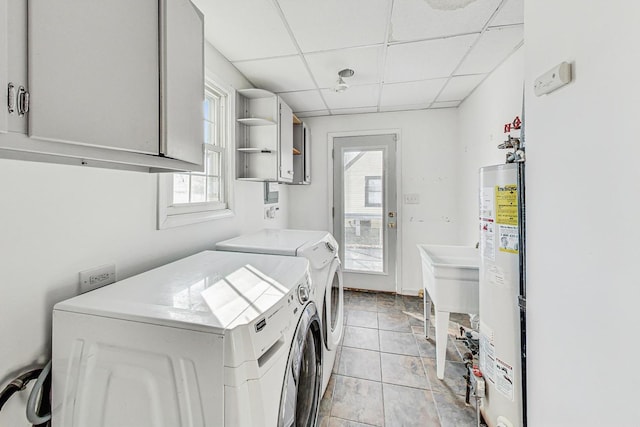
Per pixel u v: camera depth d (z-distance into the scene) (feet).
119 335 2.49
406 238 10.94
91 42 2.05
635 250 1.76
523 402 3.97
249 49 6.15
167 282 3.43
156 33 2.70
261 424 2.39
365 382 5.82
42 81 1.74
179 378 2.33
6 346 2.61
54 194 3.02
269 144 7.58
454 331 8.09
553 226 2.61
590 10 2.12
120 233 3.86
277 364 2.71
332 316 6.26
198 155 3.58
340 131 11.37
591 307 2.15
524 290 3.91
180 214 5.17
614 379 1.93
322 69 7.16
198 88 3.58
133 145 2.43
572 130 2.35
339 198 11.51
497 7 4.82
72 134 1.92
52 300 2.99
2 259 2.58
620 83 1.86
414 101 9.68
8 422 2.60
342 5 4.73
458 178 10.23
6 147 1.59
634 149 1.76
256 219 8.43
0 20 1.51
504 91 6.75
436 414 4.98
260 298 2.94
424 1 4.66
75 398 2.54
